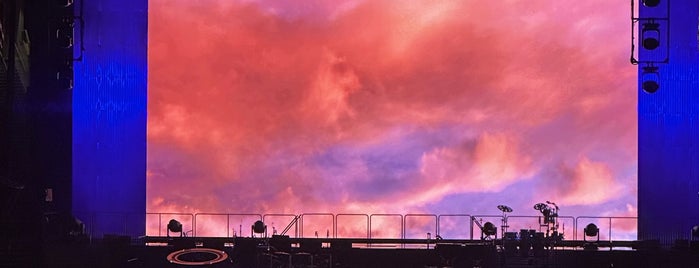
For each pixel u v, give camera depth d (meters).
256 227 34.75
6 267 31.28
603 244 35.00
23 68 33.66
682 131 35.72
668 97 35.72
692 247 33.72
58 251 33.03
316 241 34.34
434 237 37.78
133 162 35.69
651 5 33.19
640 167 35.97
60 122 35.25
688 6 35.47
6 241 31.39
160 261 34.00
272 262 33.16
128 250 33.97
